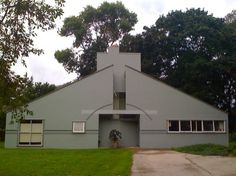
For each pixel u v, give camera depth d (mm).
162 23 54750
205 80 47094
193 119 37781
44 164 22094
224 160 22984
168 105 37906
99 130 37938
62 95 37438
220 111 38000
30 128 36906
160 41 53562
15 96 17141
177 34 53219
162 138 37312
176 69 52625
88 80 37781
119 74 40500
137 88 38062
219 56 48031
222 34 49031
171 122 37719
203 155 26703
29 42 17453
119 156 25703
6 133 36719
